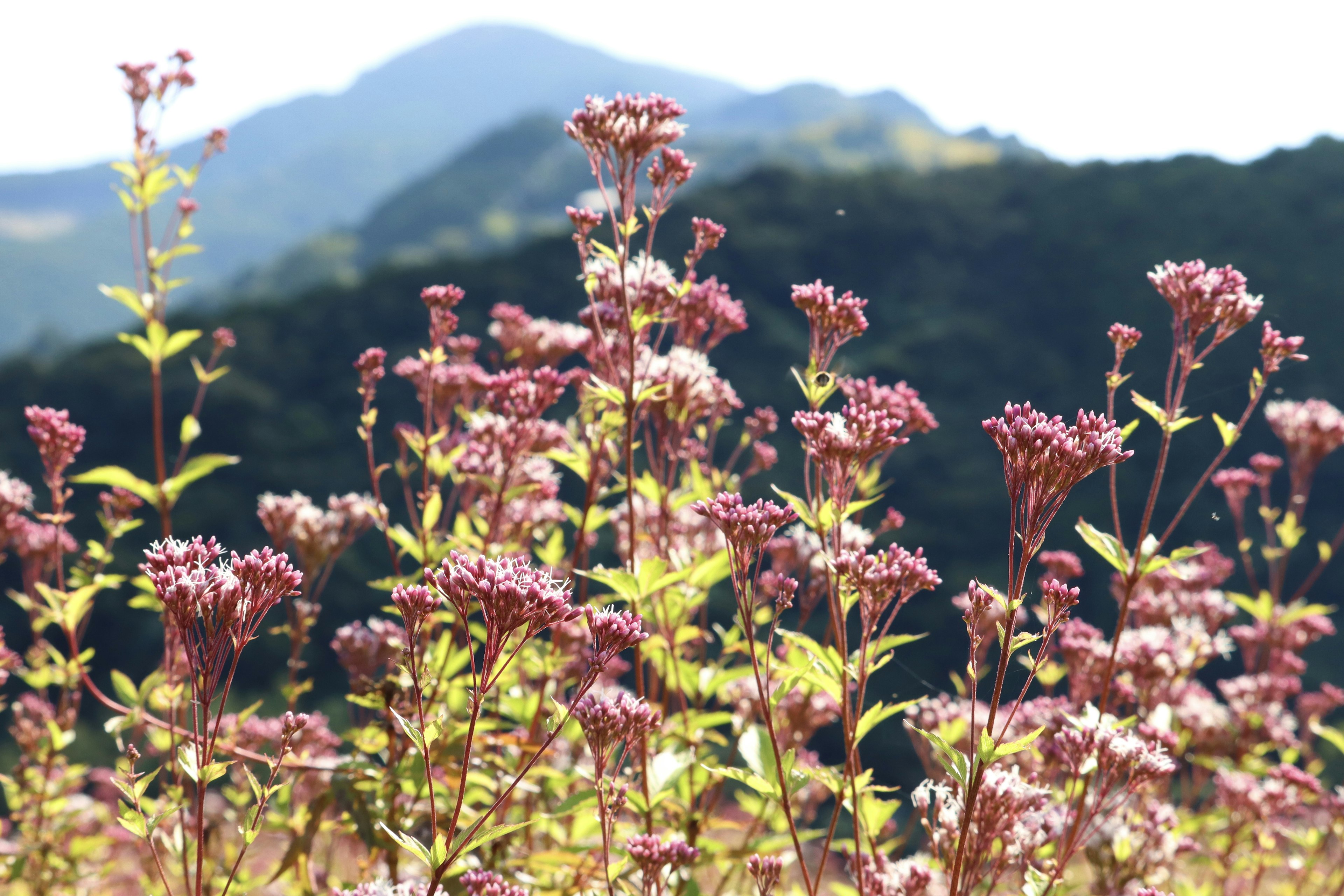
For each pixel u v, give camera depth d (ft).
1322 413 22.06
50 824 18.56
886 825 16.05
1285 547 22.70
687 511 18.63
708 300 17.83
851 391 15.83
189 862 15.10
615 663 18.45
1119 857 13.21
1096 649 15.78
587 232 14.51
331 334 194.18
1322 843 17.83
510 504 17.94
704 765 10.95
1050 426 9.20
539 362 20.39
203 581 8.77
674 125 13.98
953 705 16.08
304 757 16.80
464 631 15.07
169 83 19.12
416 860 16.16
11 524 18.06
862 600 10.80
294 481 152.15
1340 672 100.48
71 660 16.60
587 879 13.00
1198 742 19.30
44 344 560.20
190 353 180.34
